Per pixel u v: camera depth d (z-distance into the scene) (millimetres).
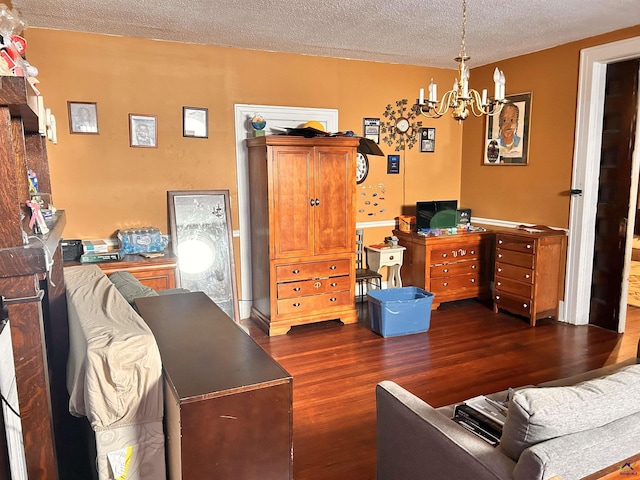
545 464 1223
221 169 4387
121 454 1314
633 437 1372
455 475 1512
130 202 4086
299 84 4605
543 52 4465
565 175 4363
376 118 5020
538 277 4320
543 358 3619
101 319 1542
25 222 1271
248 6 3191
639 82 3848
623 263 4078
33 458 1158
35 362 1127
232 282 4340
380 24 3625
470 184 5457
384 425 1900
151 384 1317
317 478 2271
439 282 4852
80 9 3225
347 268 4418
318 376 3357
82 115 3836
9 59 1225
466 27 3717
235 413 1249
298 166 4090
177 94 4137
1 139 1003
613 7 3291
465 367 3475
